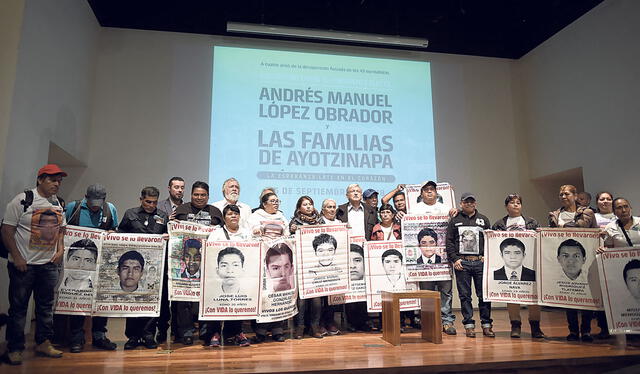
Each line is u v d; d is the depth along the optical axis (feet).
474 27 24.40
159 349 12.50
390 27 24.43
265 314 13.20
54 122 17.47
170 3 21.71
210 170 21.94
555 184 26.03
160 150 22.16
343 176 23.03
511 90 26.78
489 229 14.69
